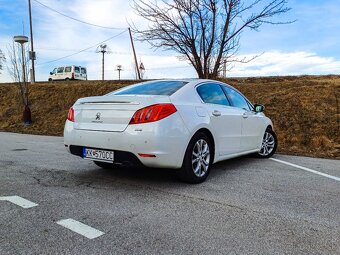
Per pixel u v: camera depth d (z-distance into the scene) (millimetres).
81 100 4766
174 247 2705
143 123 4109
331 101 11984
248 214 3498
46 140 10625
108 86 19562
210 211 3564
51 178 4875
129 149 4137
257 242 2832
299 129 10273
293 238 2926
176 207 3668
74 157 6789
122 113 4254
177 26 9312
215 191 4355
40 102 18891
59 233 2916
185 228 3088
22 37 17484
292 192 4398
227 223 3236
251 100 13359
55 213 3391
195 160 4711
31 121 16500
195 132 4621
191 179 4621
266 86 15328
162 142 4105
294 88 14148
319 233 3047
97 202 3781
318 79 16984
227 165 6340
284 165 6422
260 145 6914
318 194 4328
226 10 9234
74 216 3322
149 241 2801
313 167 6281
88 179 4844
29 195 3986
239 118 5902
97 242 2762
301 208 3736
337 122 10250
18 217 3260
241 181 4969
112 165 5504
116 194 4113
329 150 8758
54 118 16594
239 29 9469
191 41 9359
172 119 4262
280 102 12633
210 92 5426
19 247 2646
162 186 4539
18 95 19938
